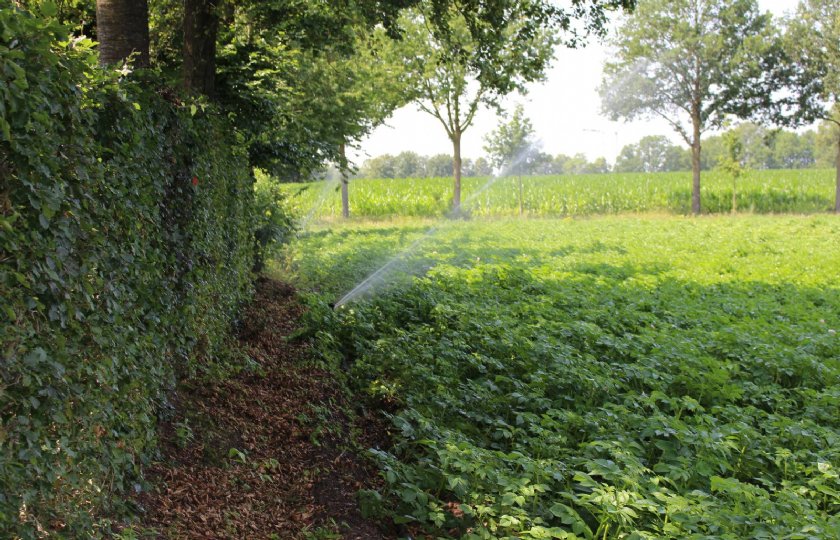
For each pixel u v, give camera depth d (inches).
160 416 248.7
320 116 821.2
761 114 2133.4
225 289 381.1
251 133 518.6
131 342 211.0
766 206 2135.8
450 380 345.4
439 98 1756.9
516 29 551.2
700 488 251.0
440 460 241.9
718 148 3801.7
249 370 341.1
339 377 357.1
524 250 1011.3
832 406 339.9
